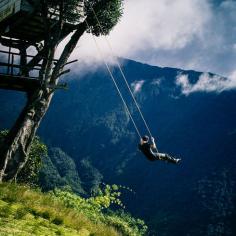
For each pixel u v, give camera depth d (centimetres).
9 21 2233
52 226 1048
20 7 1994
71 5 1978
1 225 875
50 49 1919
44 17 1920
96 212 1830
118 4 2009
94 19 2003
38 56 1934
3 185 1313
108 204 1905
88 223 1280
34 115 1888
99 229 1266
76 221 1202
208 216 19788
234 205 19900
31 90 1994
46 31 1931
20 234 842
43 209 1162
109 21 2017
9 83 1961
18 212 1025
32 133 1886
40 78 1898
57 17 2052
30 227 946
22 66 1934
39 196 1322
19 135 1853
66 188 1948
